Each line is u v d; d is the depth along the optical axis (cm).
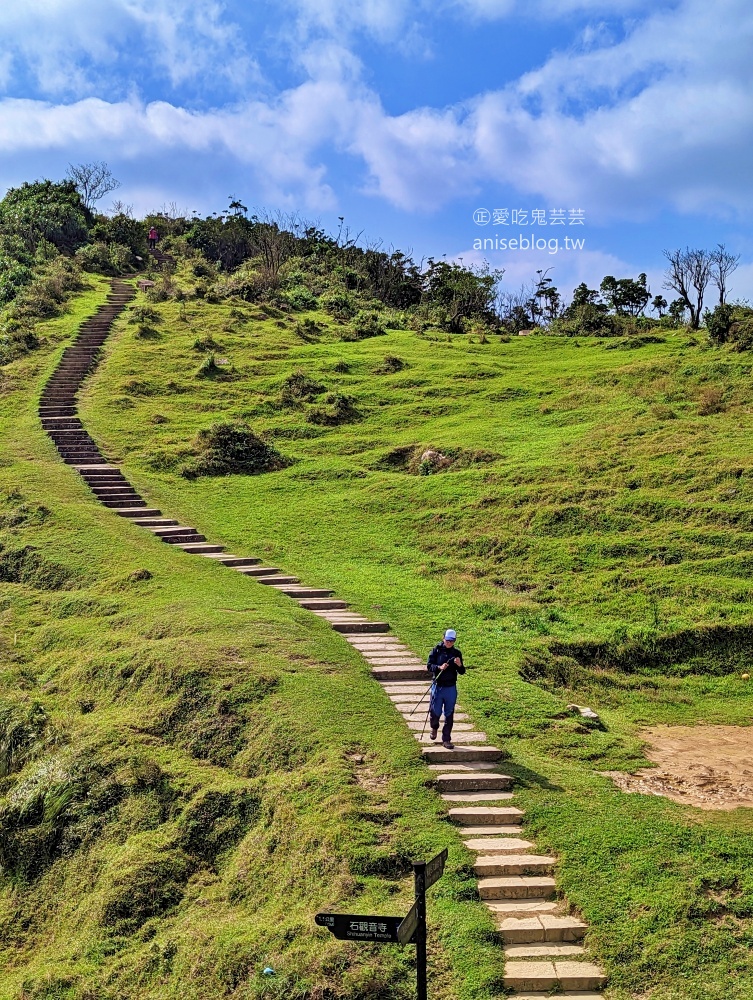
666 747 1628
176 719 1680
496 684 1814
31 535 2741
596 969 995
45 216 8781
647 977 981
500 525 2861
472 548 2759
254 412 4225
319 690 1684
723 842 1190
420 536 2906
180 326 5681
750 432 3334
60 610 2286
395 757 1434
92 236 9112
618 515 2798
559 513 2847
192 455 3688
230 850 1348
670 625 2175
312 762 1440
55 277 6769
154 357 4972
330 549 2848
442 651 1495
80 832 1448
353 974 990
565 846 1196
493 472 3250
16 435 3819
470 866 1154
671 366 4262
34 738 1731
